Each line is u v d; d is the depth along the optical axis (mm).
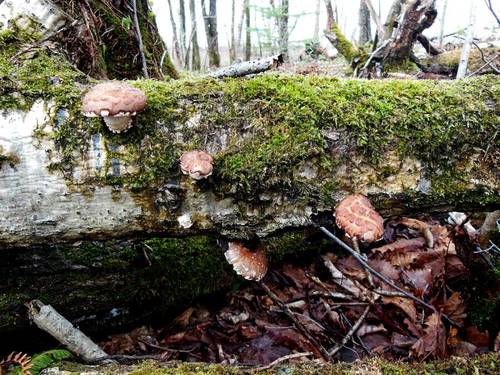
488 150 492
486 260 838
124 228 550
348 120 492
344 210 496
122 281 724
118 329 781
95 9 912
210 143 506
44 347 694
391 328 762
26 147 493
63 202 516
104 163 500
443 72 1623
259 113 504
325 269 904
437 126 489
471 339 722
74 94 505
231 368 523
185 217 530
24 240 546
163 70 1199
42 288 666
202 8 3199
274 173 500
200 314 838
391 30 1656
